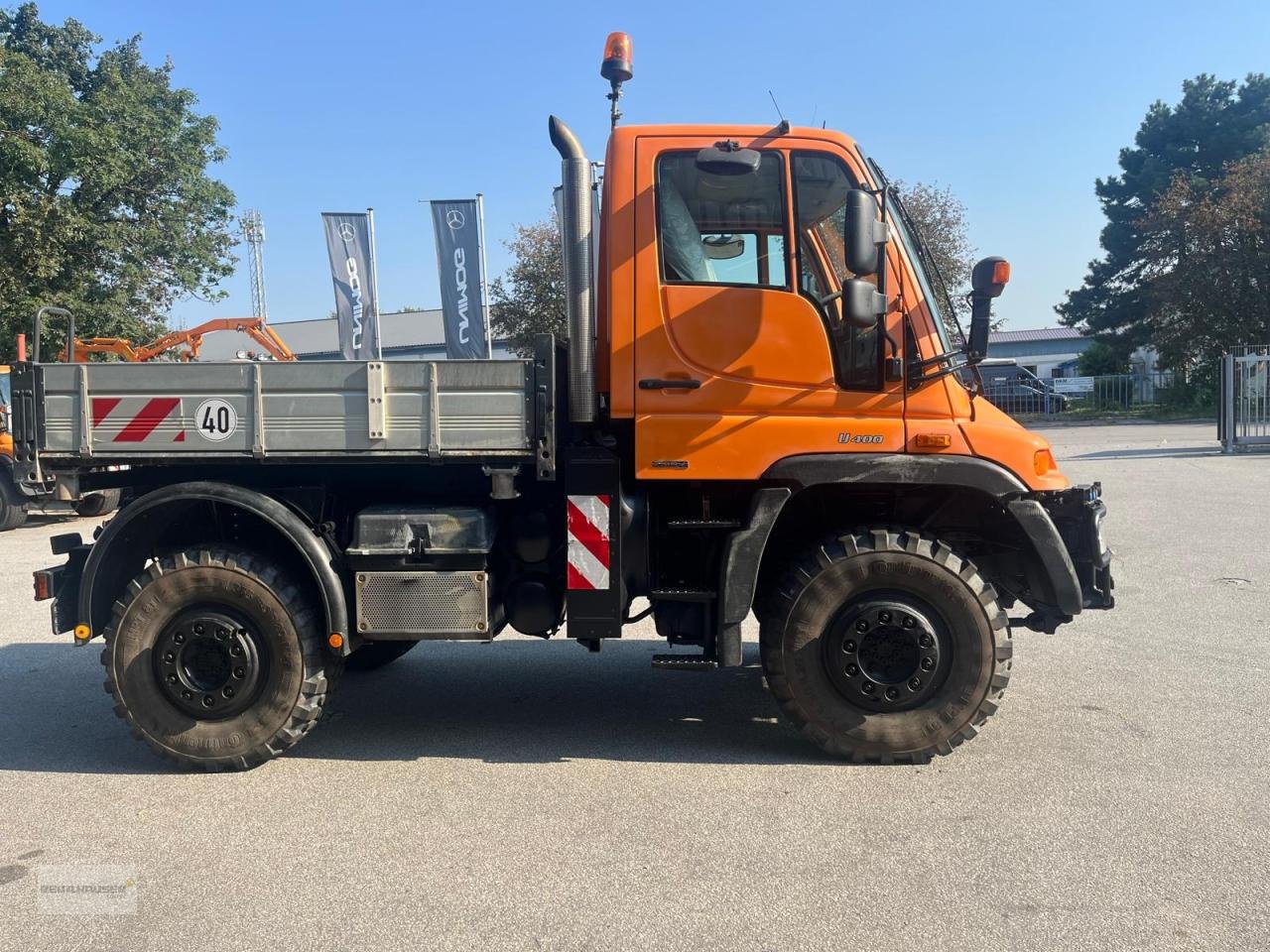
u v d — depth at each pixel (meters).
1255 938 2.92
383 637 4.50
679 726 5.09
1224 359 19.70
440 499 4.75
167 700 4.48
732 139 4.47
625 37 5.08
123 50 24.17
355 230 15.41
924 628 4.27
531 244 25.91
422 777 4.39
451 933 3.04
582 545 4.40
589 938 3.00
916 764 4.40
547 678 6.09
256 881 3.41
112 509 4.88
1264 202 34.75
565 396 4.60
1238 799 3.94
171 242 23.47
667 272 4.46
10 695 5.82
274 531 4.73
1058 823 3.75
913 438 4.32
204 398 4.43
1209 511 12.04
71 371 4.45
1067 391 41.31
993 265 4.37
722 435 4.36
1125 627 6.85
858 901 3.19
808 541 4.75
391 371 4.37
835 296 4.45
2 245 20.27
